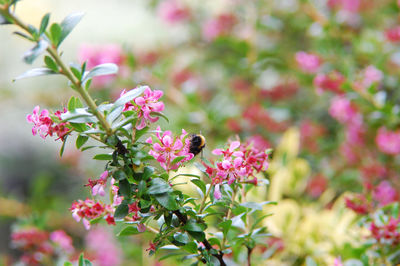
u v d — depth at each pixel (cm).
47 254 127
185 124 158
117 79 159
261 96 183
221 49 201
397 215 110
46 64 93
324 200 157
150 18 248
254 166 98
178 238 97
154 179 95
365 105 138
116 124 95
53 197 187
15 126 270
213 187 97
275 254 124
